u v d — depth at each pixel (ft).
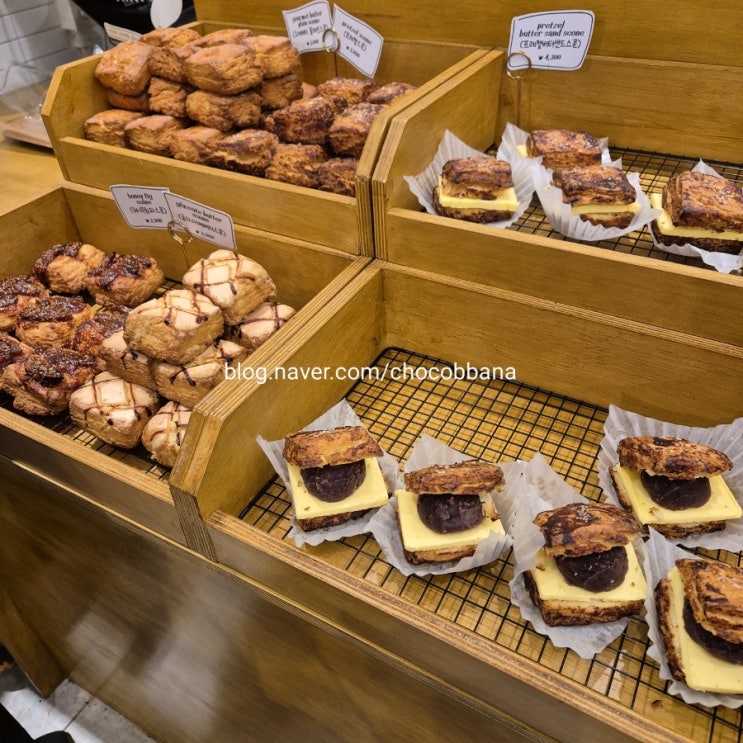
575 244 4.93
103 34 11.12
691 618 3.63
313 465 4.36
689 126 6.38
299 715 5.36
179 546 4.53
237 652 5.16
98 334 6.00
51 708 7.91
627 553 4.02
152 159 6.56
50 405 5.58
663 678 3.64
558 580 3.87
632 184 5.98
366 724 4.83
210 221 6.10
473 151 6.53
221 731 6.60
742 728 3.47
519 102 7.02
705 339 4.75
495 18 6.63
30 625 7.40
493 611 4.07
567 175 5.68
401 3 6.95
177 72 6.75
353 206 5.59
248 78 6.64
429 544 4.14
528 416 5.55
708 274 4.52
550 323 5.29
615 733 3.18
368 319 5.83
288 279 6.46
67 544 5.67
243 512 4.75
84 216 7.45
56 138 7.02
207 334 5.39
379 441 5.34
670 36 5.98
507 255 5.15
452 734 4.23
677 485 4.28
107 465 4.58
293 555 3.92
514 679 3.35
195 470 4.10
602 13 6.12
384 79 7.59
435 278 5.58
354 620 3.89
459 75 6.20
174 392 5.32
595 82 6.52
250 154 6.22
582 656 3.75
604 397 5.51
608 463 4.89
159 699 6.85
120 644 6.45
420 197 5.80
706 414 5.10
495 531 4.04
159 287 7.26
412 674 3.89
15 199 7.32
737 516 4.27
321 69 7.97
